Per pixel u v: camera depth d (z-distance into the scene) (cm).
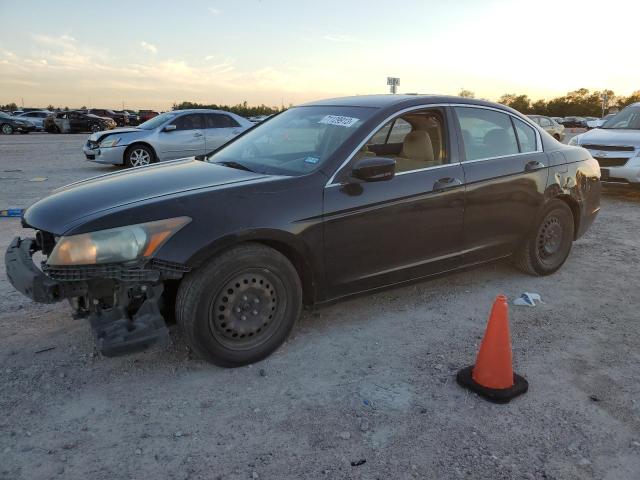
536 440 270
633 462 256
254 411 290
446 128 422
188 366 334
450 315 420
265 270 328
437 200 400
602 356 358
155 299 304
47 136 3144
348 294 376
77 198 329
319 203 345
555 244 507
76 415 284
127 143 1261
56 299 290
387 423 282
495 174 438
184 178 358
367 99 434
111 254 291
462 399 305
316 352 356
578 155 525
